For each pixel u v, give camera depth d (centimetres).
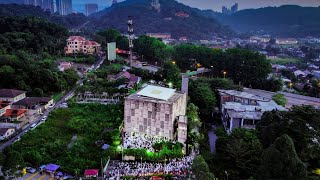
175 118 11081
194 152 10188
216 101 15400
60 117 13925
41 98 15438
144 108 10912
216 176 8806
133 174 8919
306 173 7562
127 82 18450
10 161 8481
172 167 9144
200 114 14525
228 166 9188
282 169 7581
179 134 10375
